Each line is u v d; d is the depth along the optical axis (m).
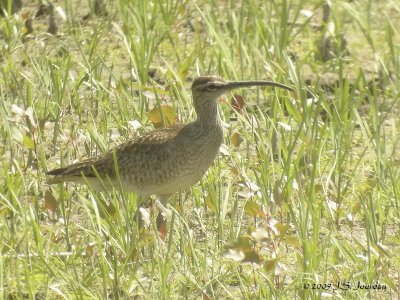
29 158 17.02
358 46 21.75
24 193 16.36
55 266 14.18
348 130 17.73
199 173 15.32
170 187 15.23
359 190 16.31
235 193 16.12
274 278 13.88
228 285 13.97
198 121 15.23
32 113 16.66
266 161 16.00
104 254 14.38
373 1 23.17
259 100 19.20
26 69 20.70
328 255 14.45
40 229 15.30
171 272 14.15
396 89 19.64
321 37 21.66
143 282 13.70
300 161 16.36
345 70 20.80
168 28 21.33
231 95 18.53
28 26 21.91
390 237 15.16
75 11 23.09
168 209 15.49
